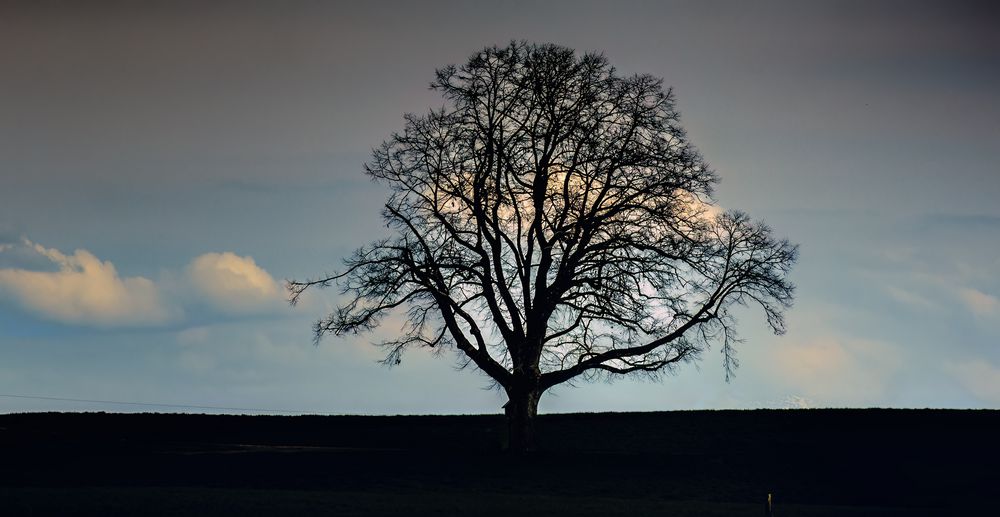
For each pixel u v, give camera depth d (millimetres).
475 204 82125
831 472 76688
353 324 83000
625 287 80188
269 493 63156
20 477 69750
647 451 87000
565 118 82062
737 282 82062
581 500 63531
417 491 66562
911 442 87688
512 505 60062
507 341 82625
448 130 83375
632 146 82500
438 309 83938
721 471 76812
